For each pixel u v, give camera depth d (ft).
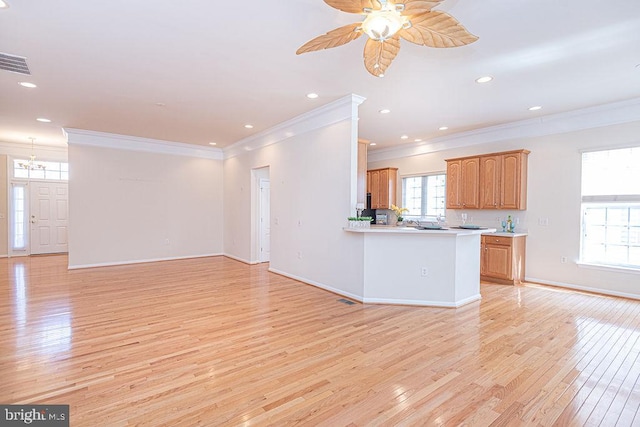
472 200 19.01
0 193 24.52
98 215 20.90
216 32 8.71
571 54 9.79
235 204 24.22
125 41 9.19
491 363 8.36
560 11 7.62
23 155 25.20
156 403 6.63
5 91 13.08
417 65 10.60
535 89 12.73
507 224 17.98
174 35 8.86
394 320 11.50
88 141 20.42
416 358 8.63
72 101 14.30
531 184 17.26
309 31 8.68
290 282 17.07
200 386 7.26
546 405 6.63
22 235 25.44
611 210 15.15
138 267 20.92
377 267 13.57
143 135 21.39
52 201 26.48
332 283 15.16
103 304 13.12
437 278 13.17
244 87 12.66
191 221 24.72
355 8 5.99
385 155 25.23
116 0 7.30
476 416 6.28
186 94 13.47
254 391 7.08
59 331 10.30
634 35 8.68
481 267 18.03
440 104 14.62
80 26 8.39
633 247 14.53
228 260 23.85
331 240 15.16
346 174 14.17
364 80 11.94
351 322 11.28
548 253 16.74
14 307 12.64
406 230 13.12
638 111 13.89
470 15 7.79
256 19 8.10
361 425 6.01
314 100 14.24
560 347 9.30
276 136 19.06
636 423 6.08
